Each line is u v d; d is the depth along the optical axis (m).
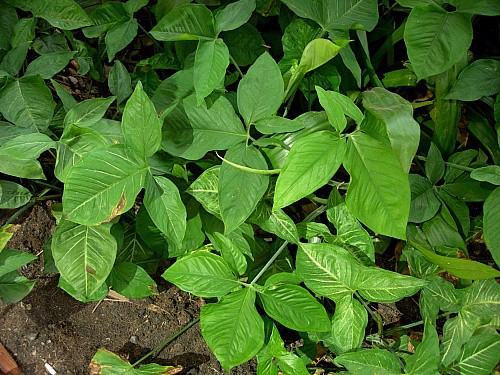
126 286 0.70
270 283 0.65
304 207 0.82
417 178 0.73
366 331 0.77
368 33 0.86
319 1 0.74
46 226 0.80
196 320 0.74
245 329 0.62
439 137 0.78
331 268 0.64
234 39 0.79
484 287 0.67
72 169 0.61
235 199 0.64
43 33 0.83
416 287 0.62
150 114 0.61
